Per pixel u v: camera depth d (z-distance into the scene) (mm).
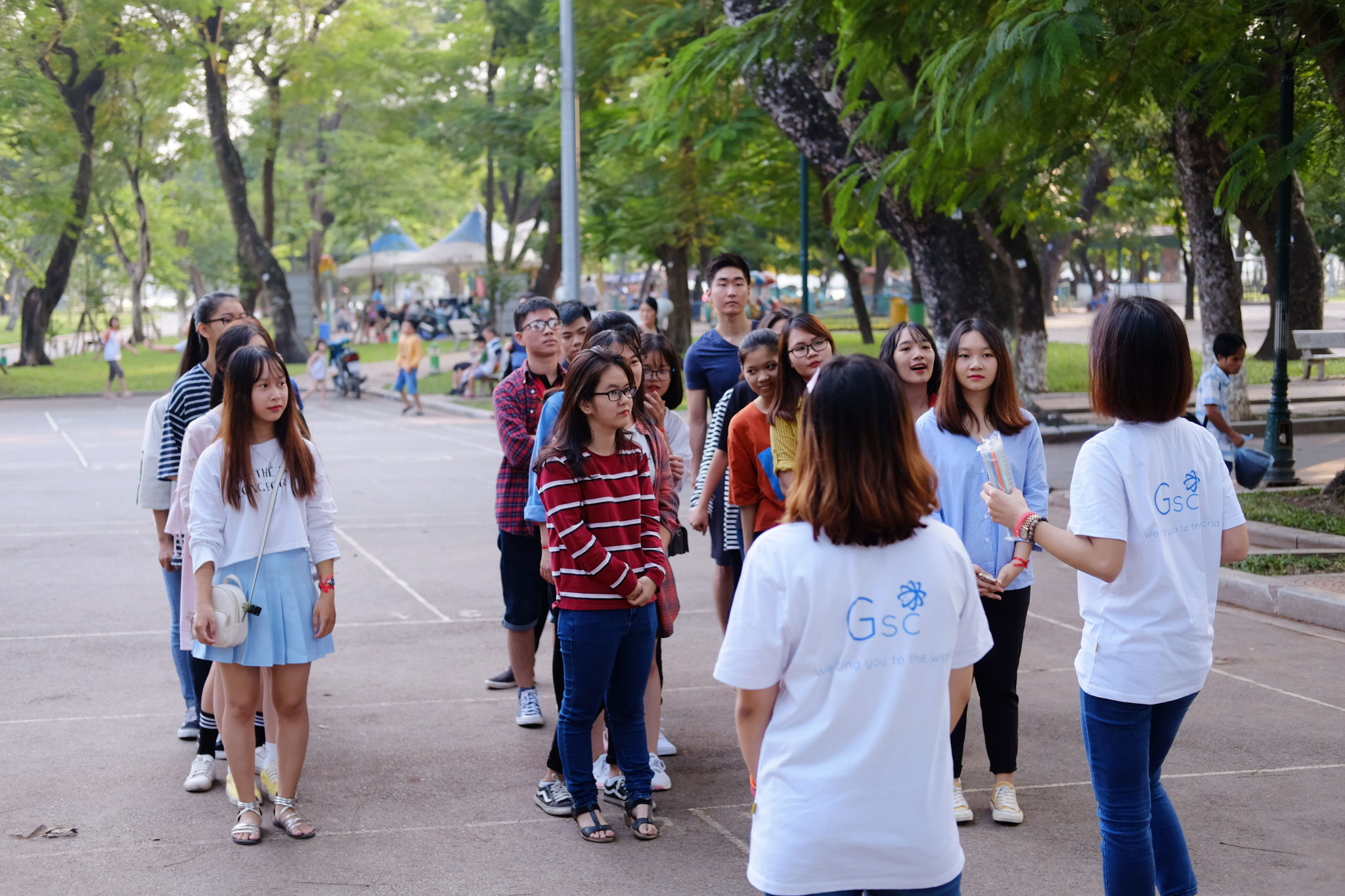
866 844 2469
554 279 33531
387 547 10531
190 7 33625
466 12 33469
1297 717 5812
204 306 5281
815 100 13984
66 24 32969
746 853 4422
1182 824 4590
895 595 2508
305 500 4578
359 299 76188
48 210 34219
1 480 14648
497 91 33719
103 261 56500
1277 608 7777
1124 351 3195
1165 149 17188
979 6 9062
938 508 2566
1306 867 4219
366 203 46844
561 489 4371
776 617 2521
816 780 2492
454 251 46875
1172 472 3252
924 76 8883
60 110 31984
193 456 4863
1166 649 3223
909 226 15148
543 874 4238
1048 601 8375
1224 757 5293
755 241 37312
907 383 4934
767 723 2598
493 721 5961
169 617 7996
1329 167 9977
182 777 5184
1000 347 4609
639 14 22953
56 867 4277
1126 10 7887
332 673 6781
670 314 26422
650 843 4512
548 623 8188
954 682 2639
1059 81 7324
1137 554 3217
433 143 34562
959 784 4656
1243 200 9875
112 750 5516
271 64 38062
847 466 2477
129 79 36094
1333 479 11695
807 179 22922
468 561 9938
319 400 29188
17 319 68938
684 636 7598
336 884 4156
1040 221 20359
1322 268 24203
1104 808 3340
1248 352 27922
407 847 4477
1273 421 11930
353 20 37281
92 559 9930
